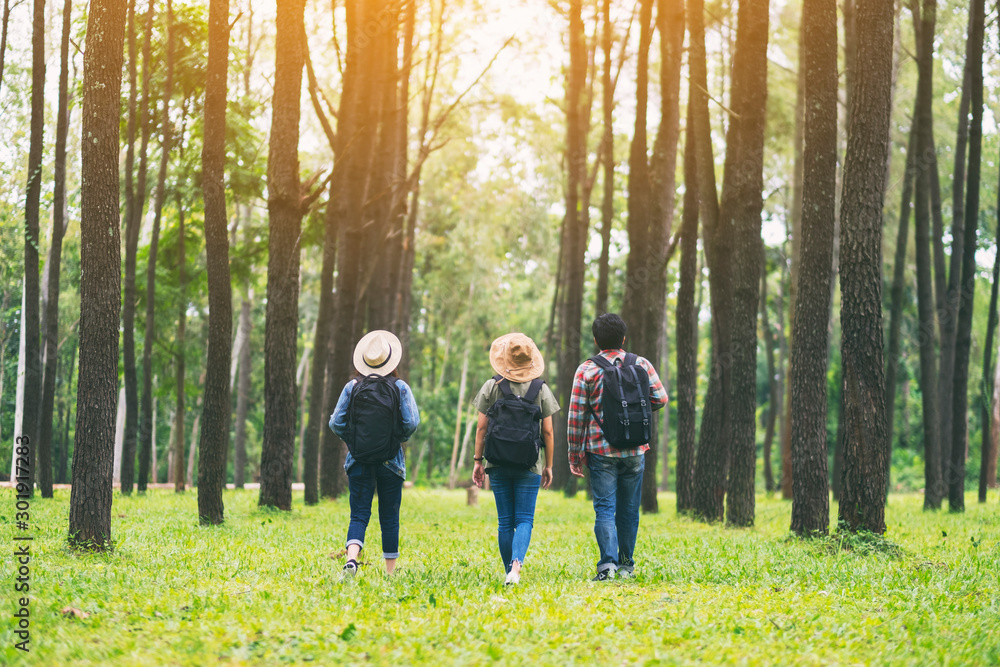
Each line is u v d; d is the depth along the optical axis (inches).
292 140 553.3
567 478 939.3
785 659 157.3
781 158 1089.4
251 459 1916.8
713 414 553.0
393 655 154.0
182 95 793.6
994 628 187.6
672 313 1877.5
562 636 170.9
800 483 393.1
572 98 927.7
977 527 489.1
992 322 789.9
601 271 865.5
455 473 1829.5
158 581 236.2
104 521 303.7
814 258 402.3
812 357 398.3
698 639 171.8
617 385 250.5
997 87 842.2
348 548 249.4
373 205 771.4
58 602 201.9
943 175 1051.3
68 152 809.5
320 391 682.2
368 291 836.0
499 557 317.4
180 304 797.2
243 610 194.5
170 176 806.5
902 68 924.6
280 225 552.7
